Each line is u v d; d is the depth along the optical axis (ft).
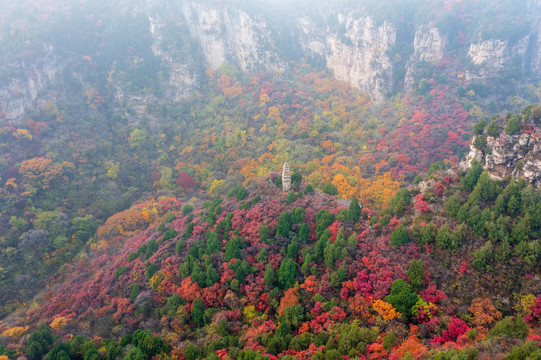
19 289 294.05
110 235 344.28
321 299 196.54
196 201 397.19
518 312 167.32
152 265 246.27
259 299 211.41
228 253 234.99
